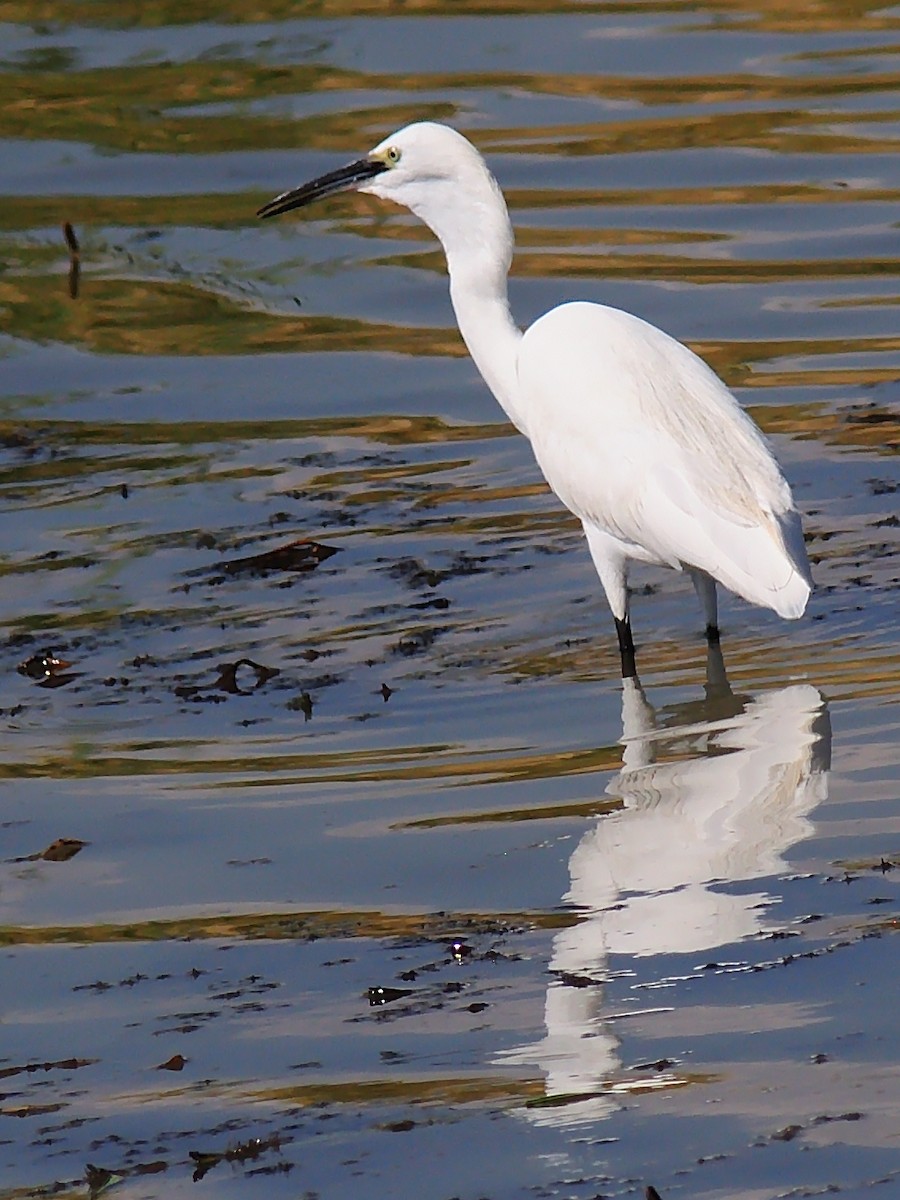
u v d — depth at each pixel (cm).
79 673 1115
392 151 1234
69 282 1878
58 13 2736
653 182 2075
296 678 1095
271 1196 614
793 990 711
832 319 1716
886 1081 649
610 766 948
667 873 821
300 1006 735
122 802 942
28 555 1305
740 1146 620
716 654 1107
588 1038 692
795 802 887
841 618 1142
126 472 1462
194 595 1229
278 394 1617
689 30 2562
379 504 1381
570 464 1142
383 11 2683
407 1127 648
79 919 823
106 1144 652
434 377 1645
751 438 1107
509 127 2225
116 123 2295
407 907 812
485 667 1101
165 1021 732
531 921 788
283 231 2011
